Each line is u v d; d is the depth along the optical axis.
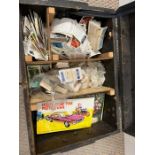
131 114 1.00
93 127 1.03
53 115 0.90
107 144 1.04
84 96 0.97
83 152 0.96
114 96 1.00
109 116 1.06
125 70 0.97
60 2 0.75
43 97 0.83
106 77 1.04
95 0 0.90
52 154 0.87
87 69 1.01
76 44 0.89
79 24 0.91
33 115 0.90
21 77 0.71
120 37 0.94
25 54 0.74
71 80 0.91
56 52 0.85
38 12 0.82
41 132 0.90
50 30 0.83
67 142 0.87
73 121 0.96
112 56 0.95
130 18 0.95
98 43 0.97
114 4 0.97
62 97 0.86
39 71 0.91
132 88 1.00
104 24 1.00
